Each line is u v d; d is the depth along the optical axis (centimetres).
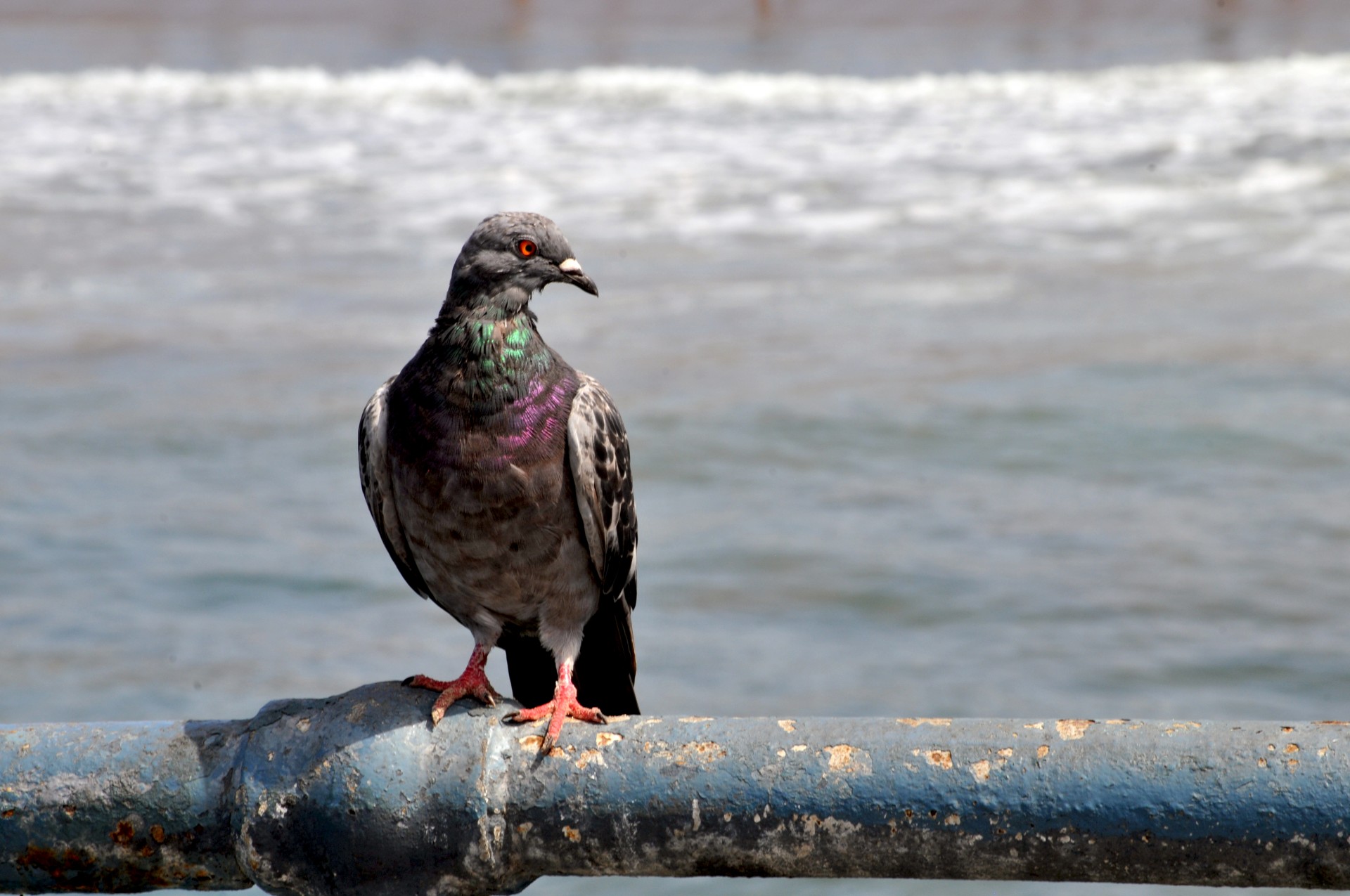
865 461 1688
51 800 312
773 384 1922
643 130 3619
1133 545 1434
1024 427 1773
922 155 3334
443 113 3853
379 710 316
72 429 1753
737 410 1823
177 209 2870
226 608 1291
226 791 311
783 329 2161
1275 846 273
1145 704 1106
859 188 3042
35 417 1786
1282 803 272
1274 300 2284
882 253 2580
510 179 3088
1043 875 288
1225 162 3212
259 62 4741
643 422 1789
